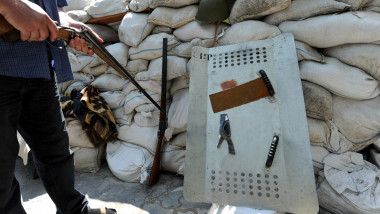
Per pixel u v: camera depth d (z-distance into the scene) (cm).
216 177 114
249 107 117
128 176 167
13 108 91
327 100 134
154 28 169
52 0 102
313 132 136
